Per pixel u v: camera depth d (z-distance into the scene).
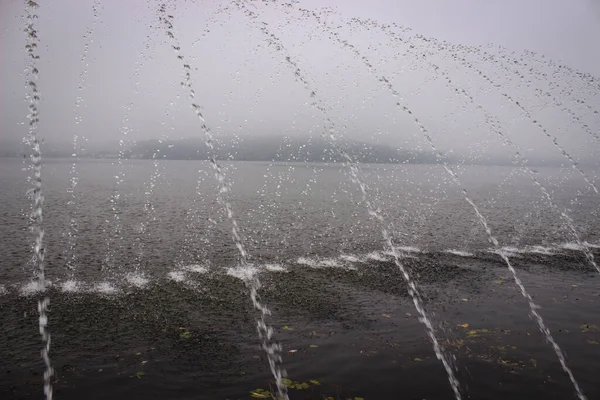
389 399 3.77
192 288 7.11
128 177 41.72
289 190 28.70
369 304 6.42
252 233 12.24
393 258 9.49
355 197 23.98
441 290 7.18
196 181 37.12
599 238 12.21
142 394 3.78
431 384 4.03
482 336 5.20
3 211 15.84
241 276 7.88
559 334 5.27
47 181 33.19
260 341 5.00
